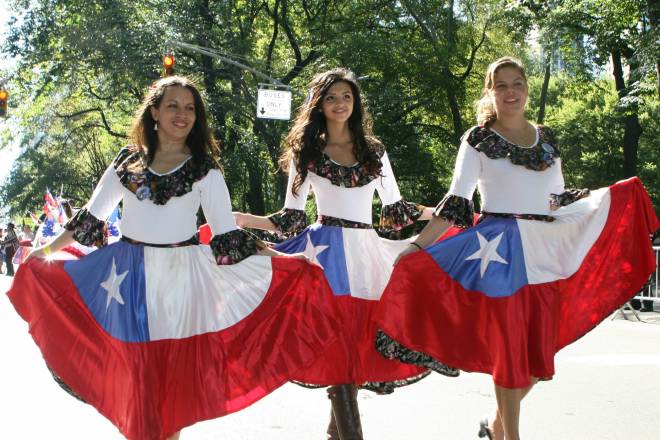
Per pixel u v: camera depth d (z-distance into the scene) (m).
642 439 5.42
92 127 36.56
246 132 28.86
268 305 4.37
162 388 4.10
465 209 4.52
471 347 4.41
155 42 27.69
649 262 4.78
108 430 5.74
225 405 4.19
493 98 4.56
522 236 4.44
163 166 4.28
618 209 4.75
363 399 6.69
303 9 32.94
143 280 4.18
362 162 4.97
